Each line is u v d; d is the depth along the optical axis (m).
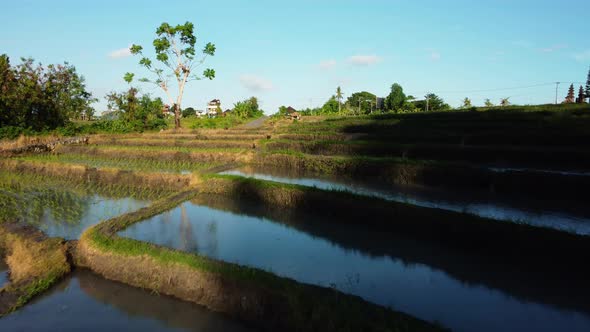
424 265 8.52
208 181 15.70
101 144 32.22
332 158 19.75
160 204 13.42
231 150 25.30
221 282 6.87
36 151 29.30
